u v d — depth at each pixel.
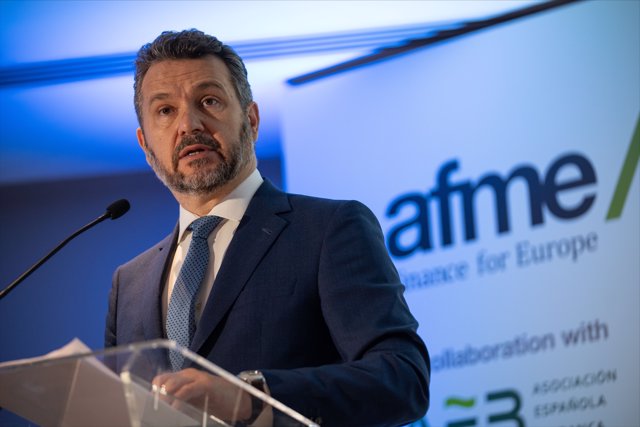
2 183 6.48
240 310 3.17
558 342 5.71
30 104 6.54
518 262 5.82
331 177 6.29
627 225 5.71
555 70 5.93
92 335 6.29
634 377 5.61
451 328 5.89
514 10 6.07
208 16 6.41
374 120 6.25
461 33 6.15
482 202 5.93
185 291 3.30
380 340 3.05
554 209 5.80
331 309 3.14
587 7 5.91
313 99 6.37
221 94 3.50
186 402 2.20
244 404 2.26
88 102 6.51
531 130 5.92
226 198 3.48
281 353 3.11
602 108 5.82
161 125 3.49
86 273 6.35
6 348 6.30
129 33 6.48
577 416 5.64
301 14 6.41
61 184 6.45
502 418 5.74
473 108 6.04
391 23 6.31
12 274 6.39
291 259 3.26
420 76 6.19
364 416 2.84
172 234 3.60
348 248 3.24
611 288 5.68
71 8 6.49
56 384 2.21
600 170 5.78
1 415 2.50
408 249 6.05
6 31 6.52
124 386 2.09
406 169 6.14
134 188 6.40
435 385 5.87
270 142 6.35
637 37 5.84
